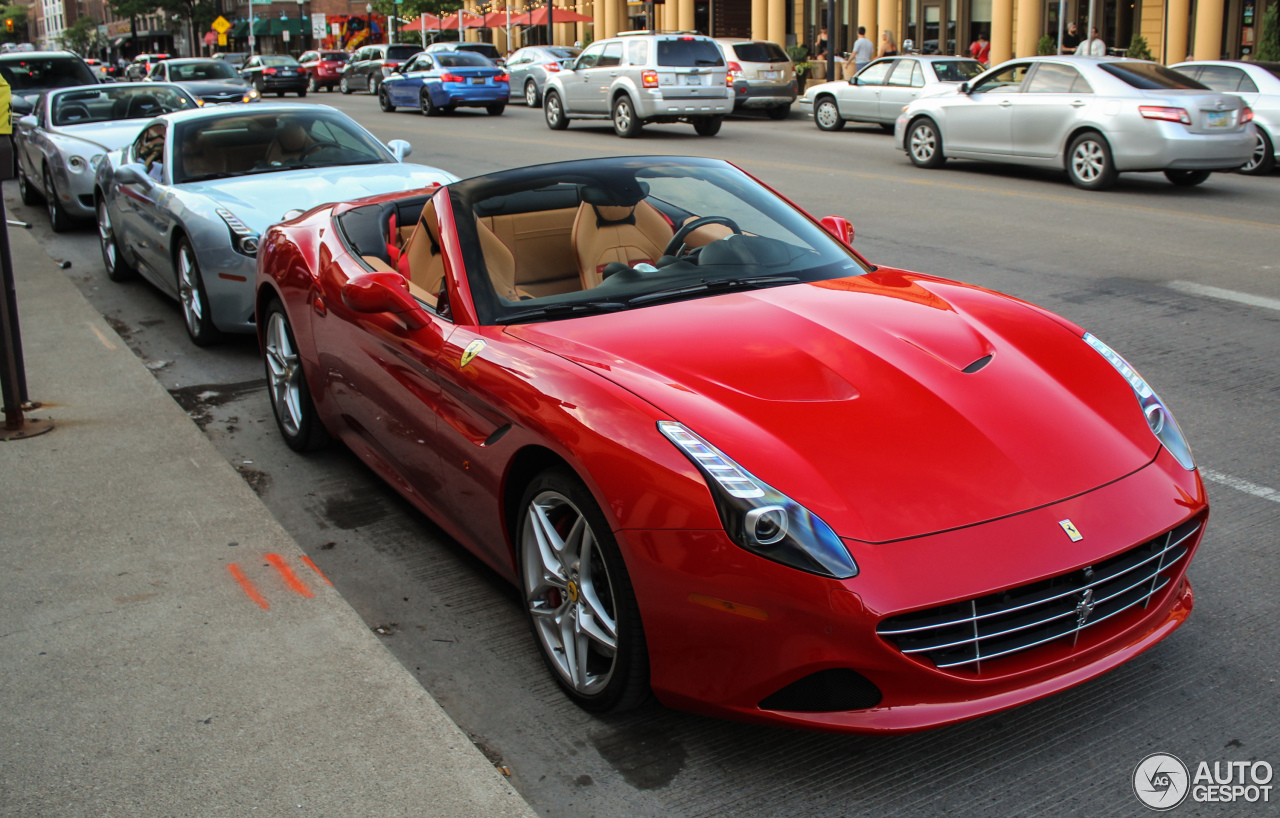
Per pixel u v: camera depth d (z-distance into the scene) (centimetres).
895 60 1948
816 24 3478
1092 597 251
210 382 607
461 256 354
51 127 1130
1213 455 459
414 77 2694
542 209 374
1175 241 923
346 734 277
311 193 654
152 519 413
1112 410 289
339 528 416
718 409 267
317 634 326
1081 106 1240
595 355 300
